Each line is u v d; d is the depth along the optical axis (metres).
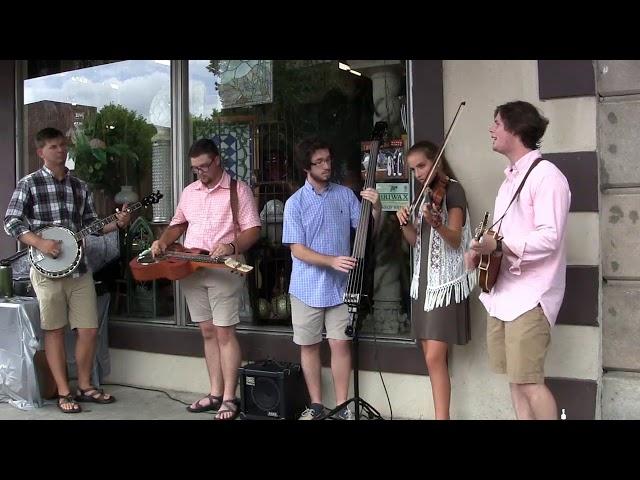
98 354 4.64
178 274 3.80
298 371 3.87
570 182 3.37
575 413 3.38
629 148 3.42
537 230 2.74
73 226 4.27
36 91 5.31
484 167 3.56
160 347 4.59
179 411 4.11
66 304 4.22
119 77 4.99
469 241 3.31
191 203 4.03
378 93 4.18
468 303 3.44
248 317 4.50
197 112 4.73
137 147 4.95
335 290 3.66
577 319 3.37
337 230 3.71
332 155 3.87
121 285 4.90
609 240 3.48
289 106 4.49
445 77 3.64
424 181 3.33
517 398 2.99
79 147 5.18
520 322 2.82
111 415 4.05
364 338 3.95
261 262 4.52
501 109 2.91
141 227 4.88
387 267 4.05
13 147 5.29
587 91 3.34
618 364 3.49
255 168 4.61
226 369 3.96
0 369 4.28
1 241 5.27
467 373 3.63
